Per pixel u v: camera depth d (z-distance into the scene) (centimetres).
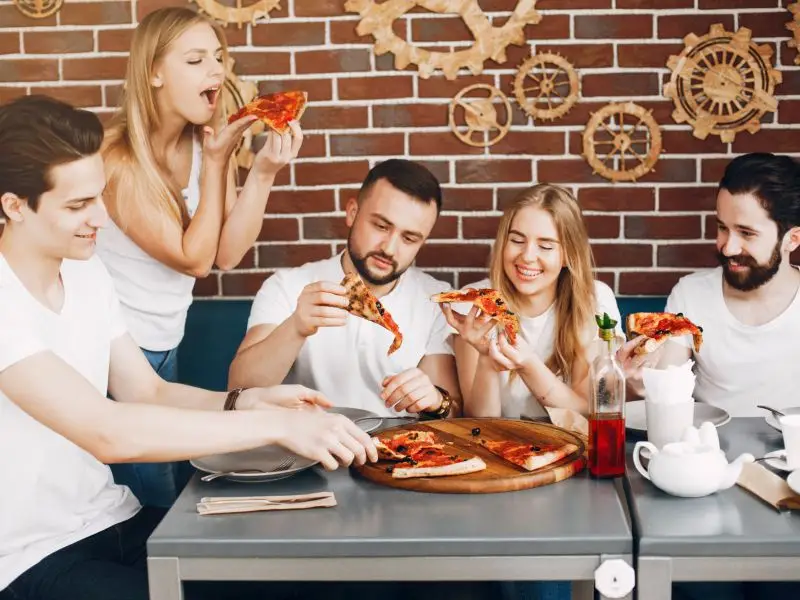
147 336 269
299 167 307
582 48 298
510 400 245
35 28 303
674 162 302
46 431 183
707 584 245
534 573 150
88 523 191
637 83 299
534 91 301
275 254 310
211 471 179
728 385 254
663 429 183
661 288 306
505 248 247
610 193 304
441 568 151
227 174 273
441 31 299
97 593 173
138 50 252
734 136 300
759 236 238
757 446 189
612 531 150
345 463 172
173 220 254
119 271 262
